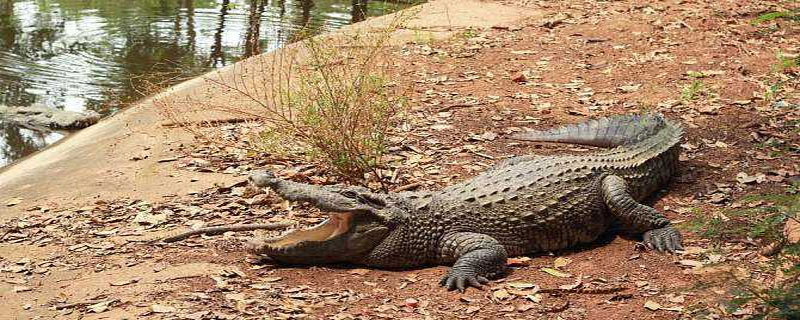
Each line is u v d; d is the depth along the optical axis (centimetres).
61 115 1304
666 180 888
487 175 821
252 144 1043
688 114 1103
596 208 796
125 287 712
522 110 1153
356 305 680
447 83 1264
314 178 933
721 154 967
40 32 1786
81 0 2080
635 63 1335
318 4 1977
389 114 962
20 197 955
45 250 796
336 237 753
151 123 1171
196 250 783
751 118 1077
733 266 662
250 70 1362
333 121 912
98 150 1092
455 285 712
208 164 1001
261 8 1927
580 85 1251
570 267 748
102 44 1695
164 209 878
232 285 712
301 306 674
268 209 873
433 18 1678
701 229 680
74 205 909
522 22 1633
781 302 526
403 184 914
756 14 1612
